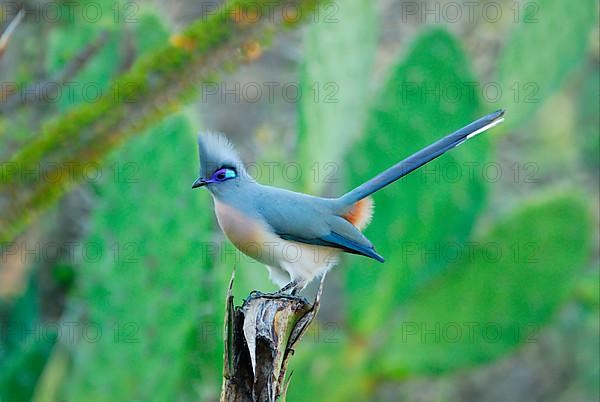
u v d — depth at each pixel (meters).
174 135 10.42
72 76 11.39
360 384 12.15
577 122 17.69
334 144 12.20
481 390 16.20
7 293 13.24
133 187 10.46
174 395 10.34
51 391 10.88
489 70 15.79
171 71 8.68
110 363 10.38
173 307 10.38
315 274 10.57
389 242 12.20
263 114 15.29
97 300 10.48
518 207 12.45
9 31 9.27
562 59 13.31
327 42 12.01
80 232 12.29
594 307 15.80
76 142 8.48
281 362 7.28
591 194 16.83
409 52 11.93
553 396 16.45
